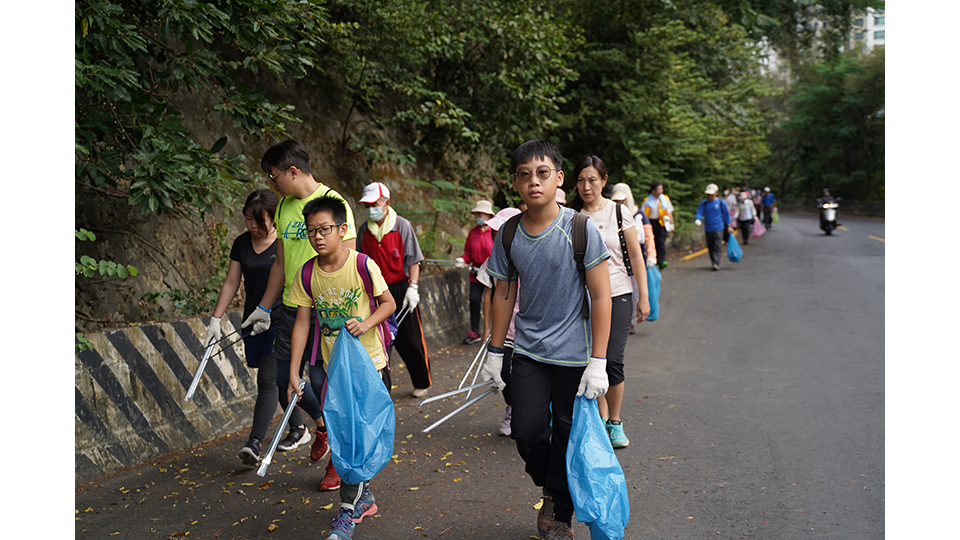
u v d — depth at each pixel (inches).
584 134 636.7
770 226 1330.0
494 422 212.4
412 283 231.0
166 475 171.0
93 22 164.7
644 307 185.5
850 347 288.8
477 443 192.4
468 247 343.3
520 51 423.2
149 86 237.5
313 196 161.2
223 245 277.4
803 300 417.7
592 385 116.6
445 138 455.8
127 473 172.1
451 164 493.0
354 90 400.8
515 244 122.9
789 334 321.4
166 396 191.9
